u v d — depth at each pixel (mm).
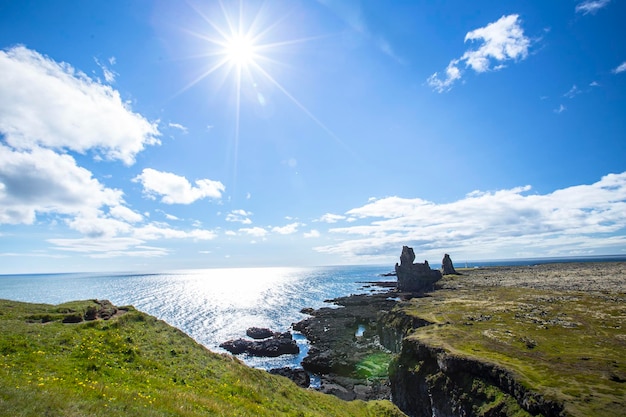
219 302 180875
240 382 25406
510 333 56469
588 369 39031
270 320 131000
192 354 27859
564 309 73625
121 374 19438
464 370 45344
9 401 11789
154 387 18844
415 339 58062
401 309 92062
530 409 34438
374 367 73125
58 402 12648
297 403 27641
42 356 18922
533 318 66375
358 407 35531
